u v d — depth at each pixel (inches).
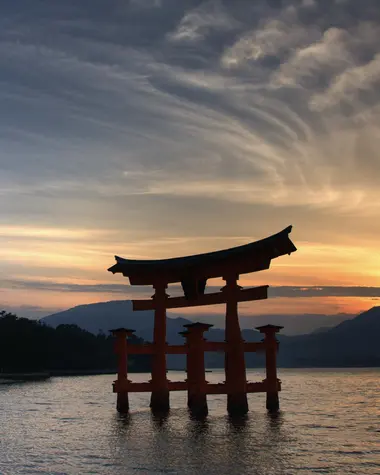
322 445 1072.8
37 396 2746.1
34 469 872.3
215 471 845.8
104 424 1355.8
